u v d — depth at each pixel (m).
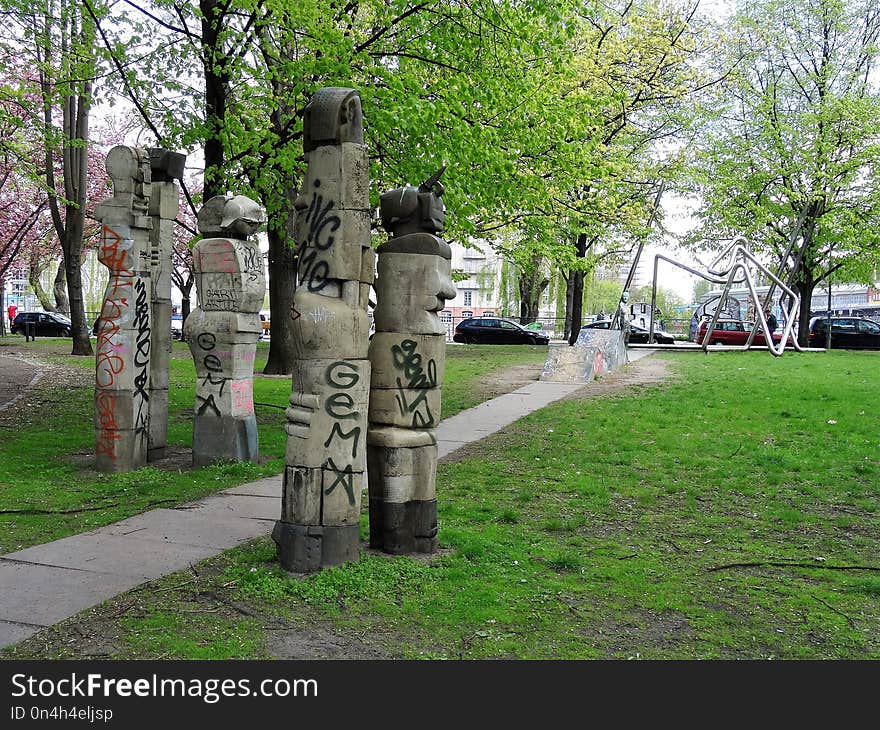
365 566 5.79
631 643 4.78
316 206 5.73
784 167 29.45
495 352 28.14
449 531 6.89
